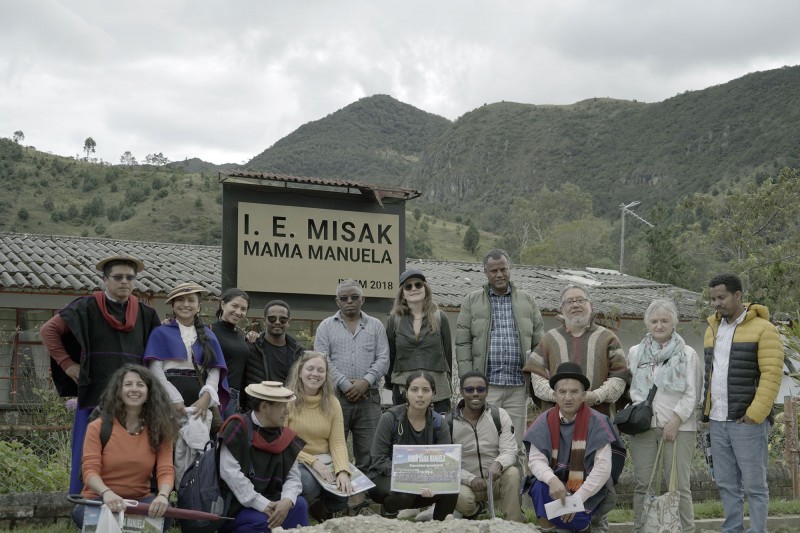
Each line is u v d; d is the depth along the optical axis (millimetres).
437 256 89875
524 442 6660
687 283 42969
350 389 7488
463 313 8016
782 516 8641
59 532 6754
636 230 105688
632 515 8281
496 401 7805
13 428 8539
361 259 11398
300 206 11148
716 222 32219
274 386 6195
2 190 83688
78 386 6316
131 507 5652
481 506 6984
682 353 6852
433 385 6941
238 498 5965
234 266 10805
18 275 16531
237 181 10859
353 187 11328
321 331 7789
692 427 6918
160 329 6594
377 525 5742
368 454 7586
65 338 6500
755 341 6727
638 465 7039
